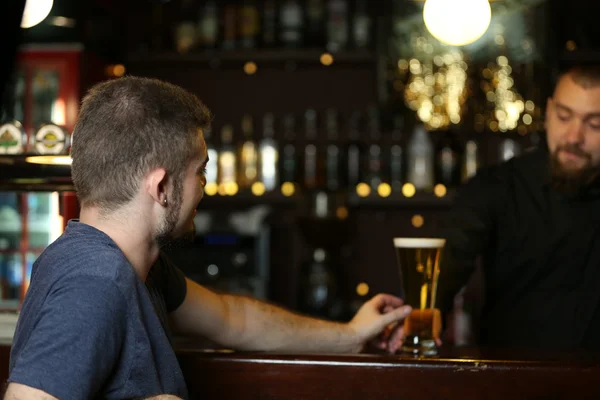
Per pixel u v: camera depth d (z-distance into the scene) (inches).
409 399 57.2
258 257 154.6
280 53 158.2
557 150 84.0
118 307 43.6
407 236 167.2
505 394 56.6
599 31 154.5
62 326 41.5
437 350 64.2
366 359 57.5
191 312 60.4
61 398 40.4
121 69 161.5
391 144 162.2
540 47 150.4
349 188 157.2
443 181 156.1
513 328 87.8
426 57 153.7
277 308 64.8
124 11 165.6
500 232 88.7
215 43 160.2
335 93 167.6
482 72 152.9
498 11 151.9
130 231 48.1
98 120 47.7
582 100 81.5
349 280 167.5
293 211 167.6
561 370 56.3
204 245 154.7
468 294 105.5
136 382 45.1
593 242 85.3
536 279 87.2
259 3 164.4
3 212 122.3
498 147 162.2
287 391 57.9
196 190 50.1
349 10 162.2
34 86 135.9
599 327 85.3
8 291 121.6
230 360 58.3
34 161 65.6
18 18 77.9
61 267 44.2
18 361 41.1
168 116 48.0
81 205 49.4
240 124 168.2
